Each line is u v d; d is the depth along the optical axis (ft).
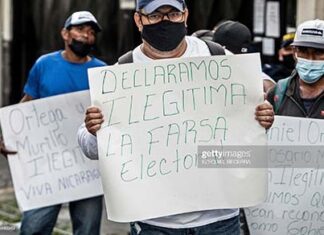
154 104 15.34
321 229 18.53
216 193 15.38
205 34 21.98
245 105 15.40
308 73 18.16
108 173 15.23
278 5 33.22
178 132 15.34
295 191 18.40
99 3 44.11
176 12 15.10
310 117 18.44
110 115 15.26
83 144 16.01
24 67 50.21
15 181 24.09
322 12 31.22
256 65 15.39
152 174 15.29
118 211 15.24
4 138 24.02
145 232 15.53
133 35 42.04
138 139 15.30
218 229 15.66
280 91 18.80
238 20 36.11
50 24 48.08
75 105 23.97
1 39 50.11
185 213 15.39
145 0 14.97
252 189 15.43
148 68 15.31
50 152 24.08
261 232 18.61
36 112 23.99
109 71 15.26
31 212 24.04
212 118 15.39
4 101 50.52
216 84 15.39
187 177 15.34
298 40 18.20
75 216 24.12
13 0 49.88
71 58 24.04
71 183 23.94
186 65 15.37
